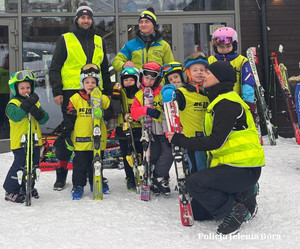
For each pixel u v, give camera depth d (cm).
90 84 345
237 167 244
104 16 680
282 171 441
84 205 314
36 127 344
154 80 338
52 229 256
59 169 386
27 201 316
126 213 290
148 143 334
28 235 245
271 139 625
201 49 701
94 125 337
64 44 395
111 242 232
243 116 248
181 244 229
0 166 498
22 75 336
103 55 415
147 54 414
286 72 682
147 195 328
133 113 339
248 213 255
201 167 293
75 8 677
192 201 276
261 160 248
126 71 366
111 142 503
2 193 369
